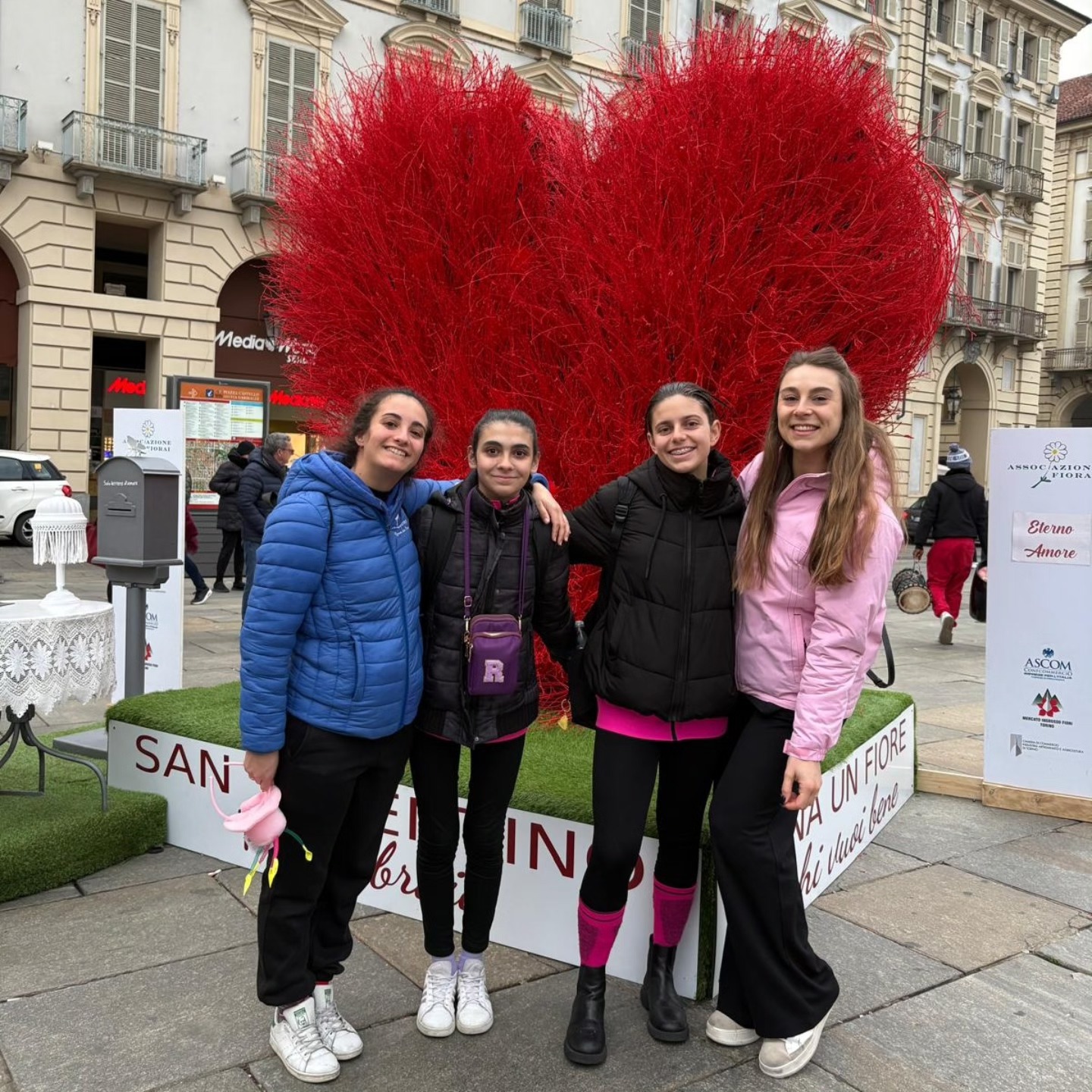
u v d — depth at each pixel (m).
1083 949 2.76
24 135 14.14
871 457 2.06
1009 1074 2.15
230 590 10.54
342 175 3.90
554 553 2.20
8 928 2.72
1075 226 32.81
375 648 2.02
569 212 3.53
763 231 3.31
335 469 2.00
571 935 2.60
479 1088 2.06
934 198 3.37
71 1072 2.07
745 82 3.27
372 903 2.95
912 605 8.62
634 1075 2.12
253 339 17.08
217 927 2.75
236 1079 2.06
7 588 10.01
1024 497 3.90
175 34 15.39
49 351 14.74
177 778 3.37
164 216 15.51
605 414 3.47
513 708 2.19
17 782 3.57
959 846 3.57
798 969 2.11
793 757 1.98
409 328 3.78
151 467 3.97
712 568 2.11
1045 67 27.14
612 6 18.20
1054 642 3.88
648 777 2.15
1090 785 3.85
